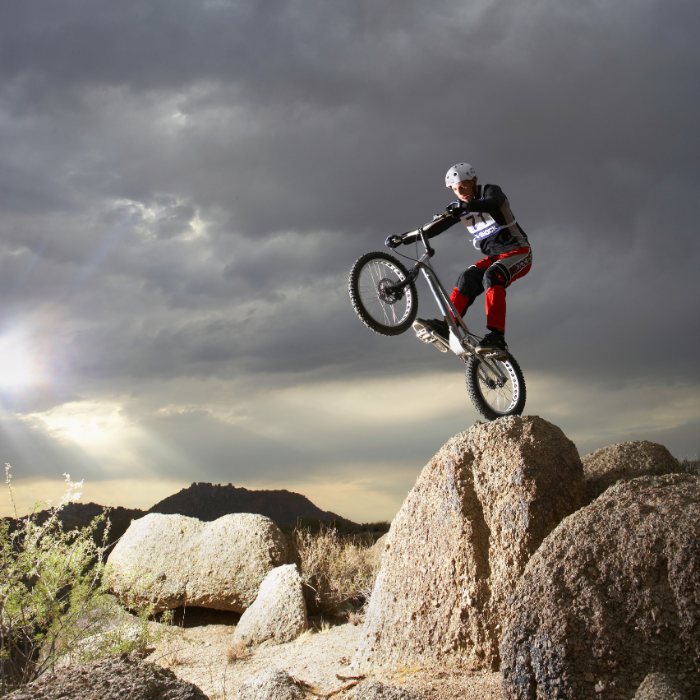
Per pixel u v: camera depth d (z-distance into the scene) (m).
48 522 4.96
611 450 4.87
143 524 9.00
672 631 2.62
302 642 6.75
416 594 4.25
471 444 4.40
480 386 6.00
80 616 4.83
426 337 5.74
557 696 2.66
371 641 4.45
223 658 6.59
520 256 5.82
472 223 6.00
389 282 5.66
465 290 5.92
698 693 2.48
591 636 2.71
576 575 2.88
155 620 8.36
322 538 9.51
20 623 4.69
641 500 3.13
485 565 4.01
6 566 4.78
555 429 4.45
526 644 2.84
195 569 8.37
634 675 2.59
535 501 3.94
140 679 2.87
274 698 3.79
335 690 3.85
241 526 8.78
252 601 8.16
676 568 2.69
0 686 4.22
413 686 3.50
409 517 4.63
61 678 2.87
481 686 3.45
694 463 7.41
